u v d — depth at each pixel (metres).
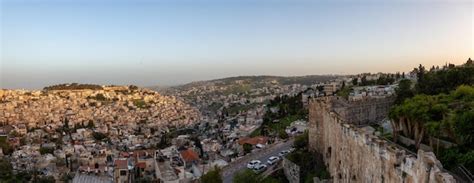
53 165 190.00
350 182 53.31
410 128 65.81
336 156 63.12
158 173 140.88
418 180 31.75
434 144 58.22
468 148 50.09
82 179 135.62
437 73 122.38
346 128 55.94
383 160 39.81
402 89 115.25
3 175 169.50
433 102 66.31
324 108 79.38
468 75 108.19
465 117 51.47
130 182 135.75
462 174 44.44
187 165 160.75
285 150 129.25
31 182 160.75
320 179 70.25
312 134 85.44
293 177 85.44
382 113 100.31
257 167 108.44
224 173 109.62
